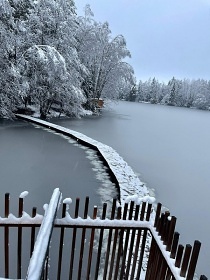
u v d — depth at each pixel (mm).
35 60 19922
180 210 6457
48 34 22562
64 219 2203
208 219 6102
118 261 2383
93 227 2248
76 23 26891
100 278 3457
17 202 5793
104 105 36469
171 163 11125
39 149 11055
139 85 98312
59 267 2361
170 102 93625
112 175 8078
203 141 18281
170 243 1817
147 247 3801
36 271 1225
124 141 15141
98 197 6496
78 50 29250
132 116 33156
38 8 21875
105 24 30734
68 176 7965
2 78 18500
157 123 27922
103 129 19016
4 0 16828
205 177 9570
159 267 1897
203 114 57594
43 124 16672
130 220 2260
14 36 18797
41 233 1539
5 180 7199
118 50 31156
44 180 7445
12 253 3932
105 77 31844
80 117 24969
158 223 2090
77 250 4059
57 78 20859
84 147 12023
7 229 2186
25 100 21469
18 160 9258
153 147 14281
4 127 15602
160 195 7312
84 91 29750
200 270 4234
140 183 7508
